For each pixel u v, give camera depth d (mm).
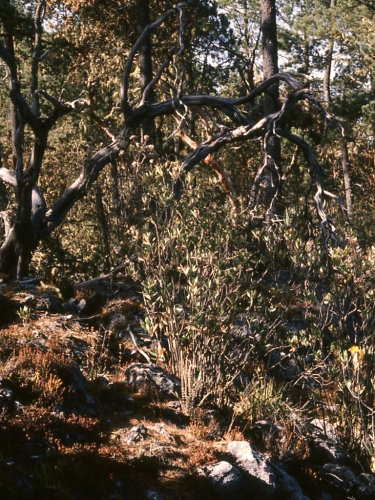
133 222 12398
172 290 9008
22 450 6207
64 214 13250
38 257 14016
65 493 5664
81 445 6656
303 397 9906
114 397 8164
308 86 14766
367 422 8898
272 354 10531
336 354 9156
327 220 13320
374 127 26312
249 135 15141
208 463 6918
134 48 14664
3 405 6781
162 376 8641
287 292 9891
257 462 7020
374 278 10109
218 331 8648
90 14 21578
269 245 10344
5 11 11891
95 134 18781
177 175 11039
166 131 23656
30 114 11781
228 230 10133
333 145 30000
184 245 9289
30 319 9773
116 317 10414
